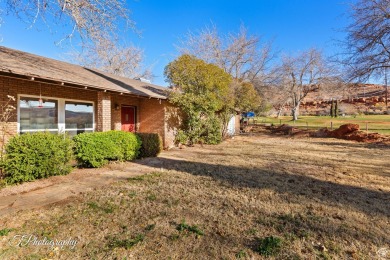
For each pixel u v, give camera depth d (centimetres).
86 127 879
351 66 1283
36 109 716
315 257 252
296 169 680
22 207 376
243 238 288
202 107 1155
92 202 398
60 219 333
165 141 1087
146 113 1132
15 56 688
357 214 365
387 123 2512
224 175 594
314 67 3331
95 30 571
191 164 734
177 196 432
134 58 2553
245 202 408
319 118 3634
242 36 2305
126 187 483
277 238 284
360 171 664
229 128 1777
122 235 290
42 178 534
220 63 2281
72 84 639
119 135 725
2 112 623
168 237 288
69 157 593
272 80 2617
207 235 295
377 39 1126
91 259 243
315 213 367
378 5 1088
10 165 477
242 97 1789
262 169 673
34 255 248
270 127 2486
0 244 267
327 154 976
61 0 521
